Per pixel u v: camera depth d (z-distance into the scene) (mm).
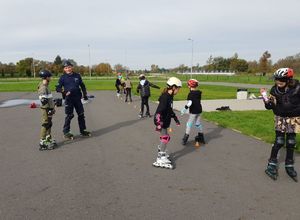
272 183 4801
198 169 5484
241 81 49406
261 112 12570
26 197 4305
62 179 4996
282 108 4918
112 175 5184
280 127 5020
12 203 4117
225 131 8719
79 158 6164
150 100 18516
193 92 7012
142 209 3932
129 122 10484
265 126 9117
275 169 5082
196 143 7117
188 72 133000
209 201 4160
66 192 4477
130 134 8445
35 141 7621
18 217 3732
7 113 12766
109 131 8883
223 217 3715
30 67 94188
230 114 11883
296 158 6035
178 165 5719
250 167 5570
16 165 5723
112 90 29484
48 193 4441
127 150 6770
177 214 3795
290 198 4250
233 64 101625
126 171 5387
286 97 4840
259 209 3924
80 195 4375
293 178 4922
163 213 3824
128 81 17750
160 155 5633
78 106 7879
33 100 18688
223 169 5469
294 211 3871
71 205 4055
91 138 7957
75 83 7688
